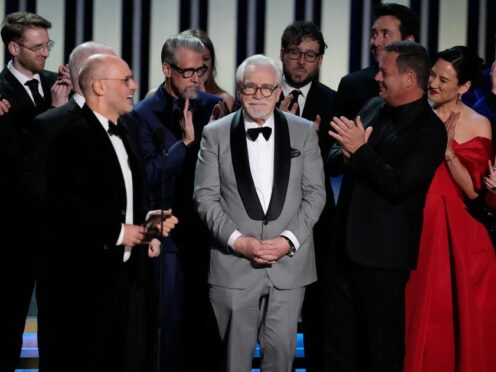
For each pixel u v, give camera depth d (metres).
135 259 13.92
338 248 14.67
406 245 14.30
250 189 14.17
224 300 14.27
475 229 15.33
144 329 14.58
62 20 23.05
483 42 23.73
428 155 14.02
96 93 13.47
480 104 16.41
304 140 14.53
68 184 13.17
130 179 13.83
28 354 16.94
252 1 23.39
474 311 15.09
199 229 15.66
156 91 16.02
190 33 18.08
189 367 15.96
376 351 14.31
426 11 23.61
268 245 13.92
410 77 14.17
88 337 13.45
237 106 16.78
